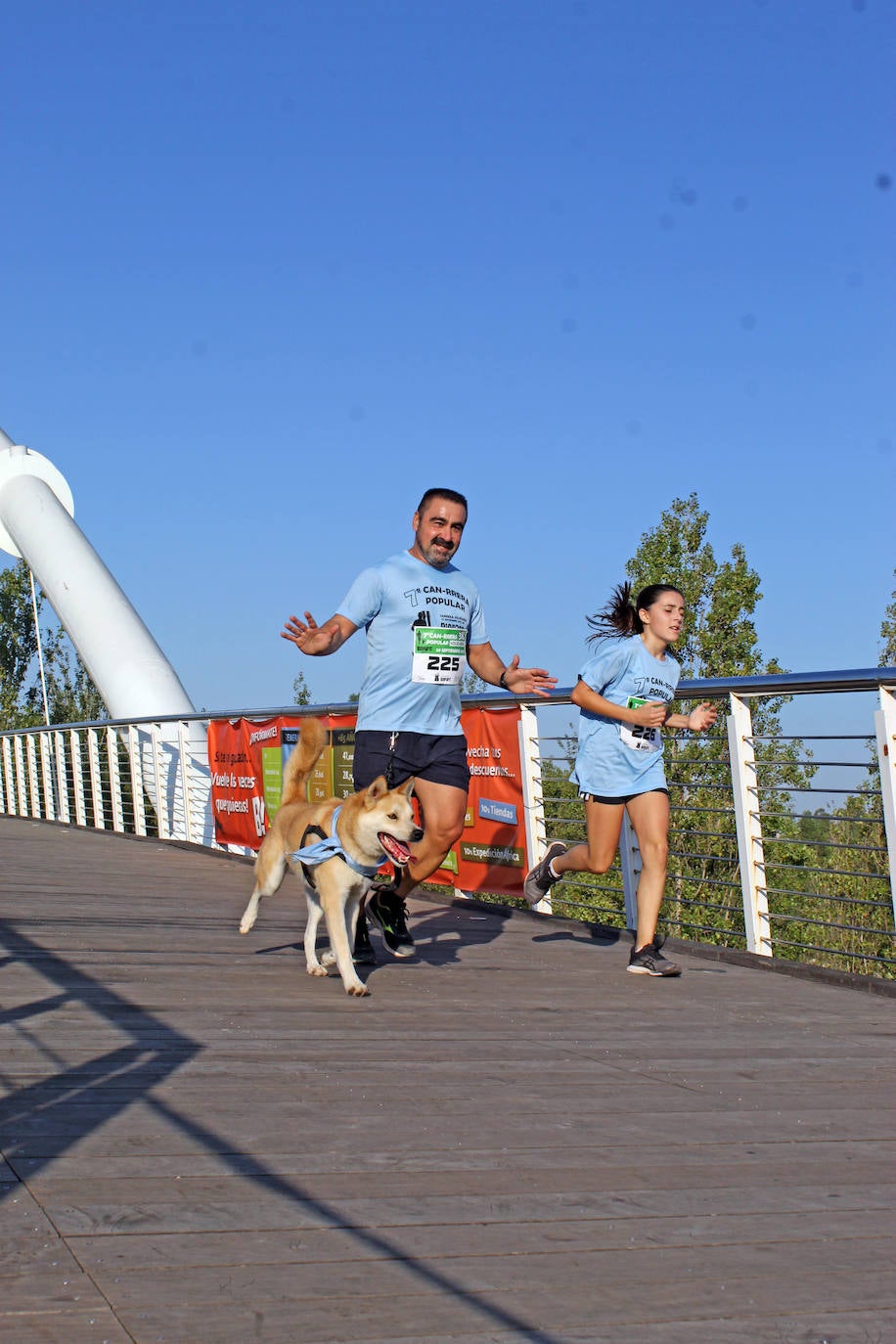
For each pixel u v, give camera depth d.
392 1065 3.38
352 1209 2.27
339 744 8.77
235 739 10.58
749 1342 1.84
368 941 5.23
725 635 23.94
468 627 5.25
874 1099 3.27
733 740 5.72
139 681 22.50
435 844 5.16
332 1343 1.76
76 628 23.86
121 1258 2.00
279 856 5.46
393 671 5.07
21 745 19.28
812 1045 3.93
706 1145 2.79
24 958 4.81
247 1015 3.95
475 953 5.70
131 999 4.11
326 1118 2.83
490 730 7.45
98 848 11.13
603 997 4.64
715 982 5.09
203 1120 2.76
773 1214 2.37
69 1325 1.76
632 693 5.20
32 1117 2.73
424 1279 1.99
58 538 24.97
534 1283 2.00
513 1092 3.17
